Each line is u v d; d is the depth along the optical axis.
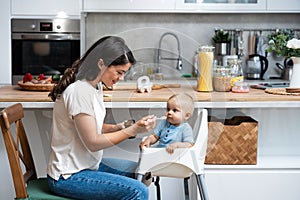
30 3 4.45
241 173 2.81
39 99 2.56
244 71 5.11
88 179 2.09
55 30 4.48
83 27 4.79
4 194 2.79
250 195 2.83
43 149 2.84
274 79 4.81
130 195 2.05
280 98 2.67
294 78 3.09
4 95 2.72
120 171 2.32
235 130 2.81
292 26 5.11
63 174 2.12
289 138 3.09
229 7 4.64
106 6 4.57
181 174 2.05
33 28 4.47
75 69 2.16
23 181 2.09
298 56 3.05
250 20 5.08
